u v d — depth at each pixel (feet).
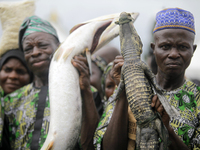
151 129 11.28
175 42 13.53
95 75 21.97
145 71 11.73
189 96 14.55
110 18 15.79
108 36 15.43
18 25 21.77
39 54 18.56
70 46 14.93
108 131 13.42
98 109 18.57
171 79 14.57
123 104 13.00
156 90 11.57
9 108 18.66
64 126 13.71
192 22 13.91
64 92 14.05
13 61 21.20
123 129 13.16
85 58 15.08
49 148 13.46
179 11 13.85
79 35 15.28
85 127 15.08
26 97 18.78
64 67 14.51
